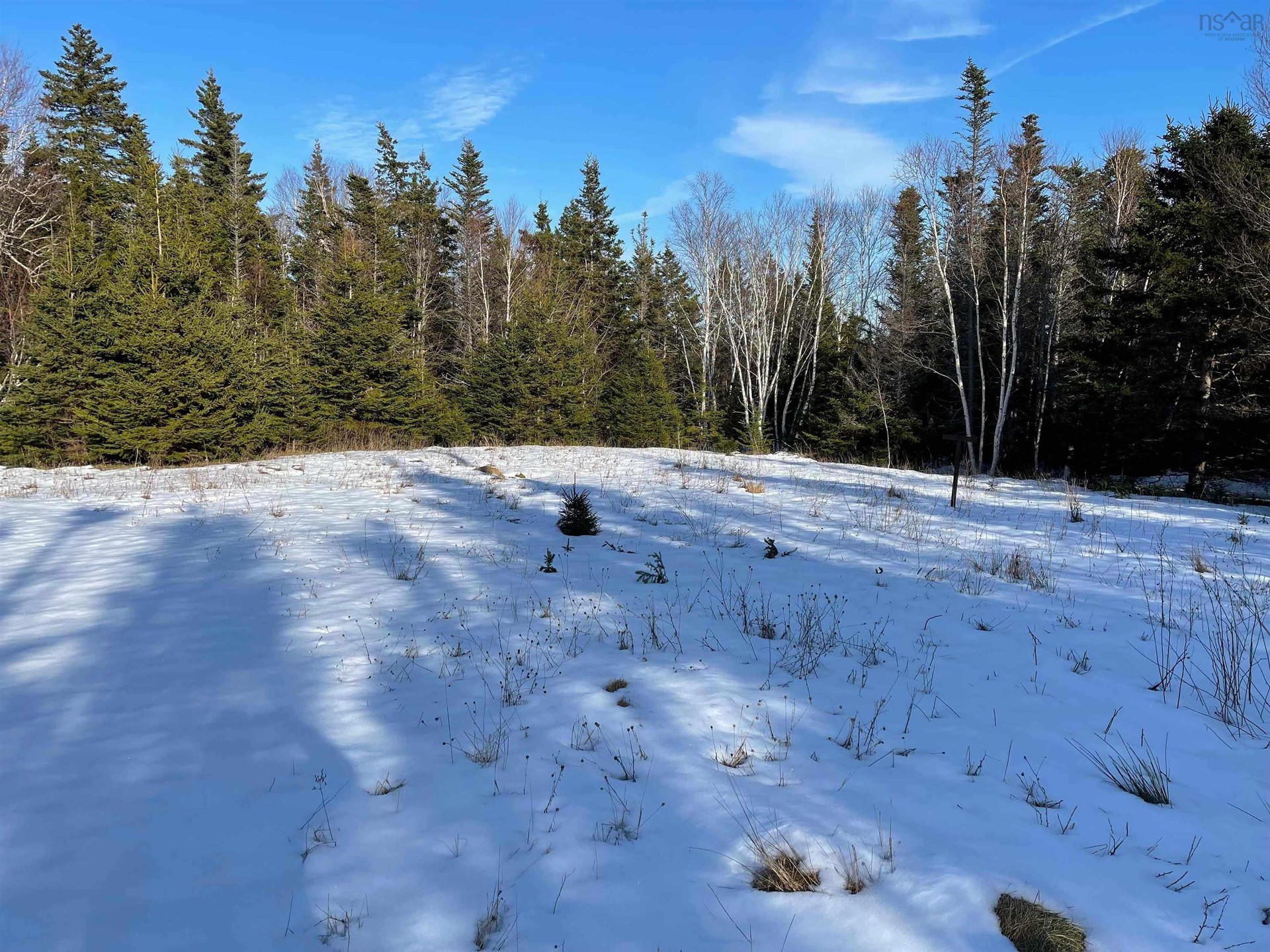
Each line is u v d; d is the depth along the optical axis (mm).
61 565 7676
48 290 18703
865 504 13273
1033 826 3121
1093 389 23984
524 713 4305
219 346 19516
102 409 17625
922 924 2477
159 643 5316
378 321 26125
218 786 3391
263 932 2447
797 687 4805
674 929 2484
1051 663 5332
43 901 2557
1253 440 20312
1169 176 21594
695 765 3682
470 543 9195
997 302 28766
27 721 4004
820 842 2971
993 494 16062
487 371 30859
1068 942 2344
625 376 33250
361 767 3619
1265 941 2371
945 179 27828
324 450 23188
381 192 43781
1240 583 7824
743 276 37719
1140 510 13648
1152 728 4238
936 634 6020
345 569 7715
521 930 2475
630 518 11227
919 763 3744
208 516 10734
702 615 6414
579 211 48312
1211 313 19562
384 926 2488
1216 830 3123
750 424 33125
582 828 3094
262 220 36406
